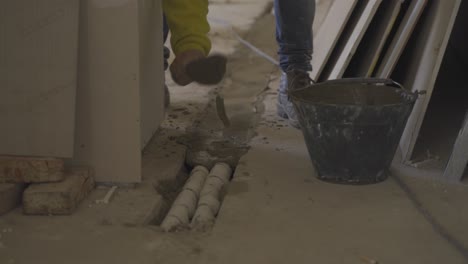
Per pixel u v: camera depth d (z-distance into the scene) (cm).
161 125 308
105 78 225
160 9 282
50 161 215
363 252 184
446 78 362
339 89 259
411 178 244
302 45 307
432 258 181
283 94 315
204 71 221
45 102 221
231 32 521
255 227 201
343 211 213
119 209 216
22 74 220
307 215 210
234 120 321
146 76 266
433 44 257
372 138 230
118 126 229
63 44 219
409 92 242
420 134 289
